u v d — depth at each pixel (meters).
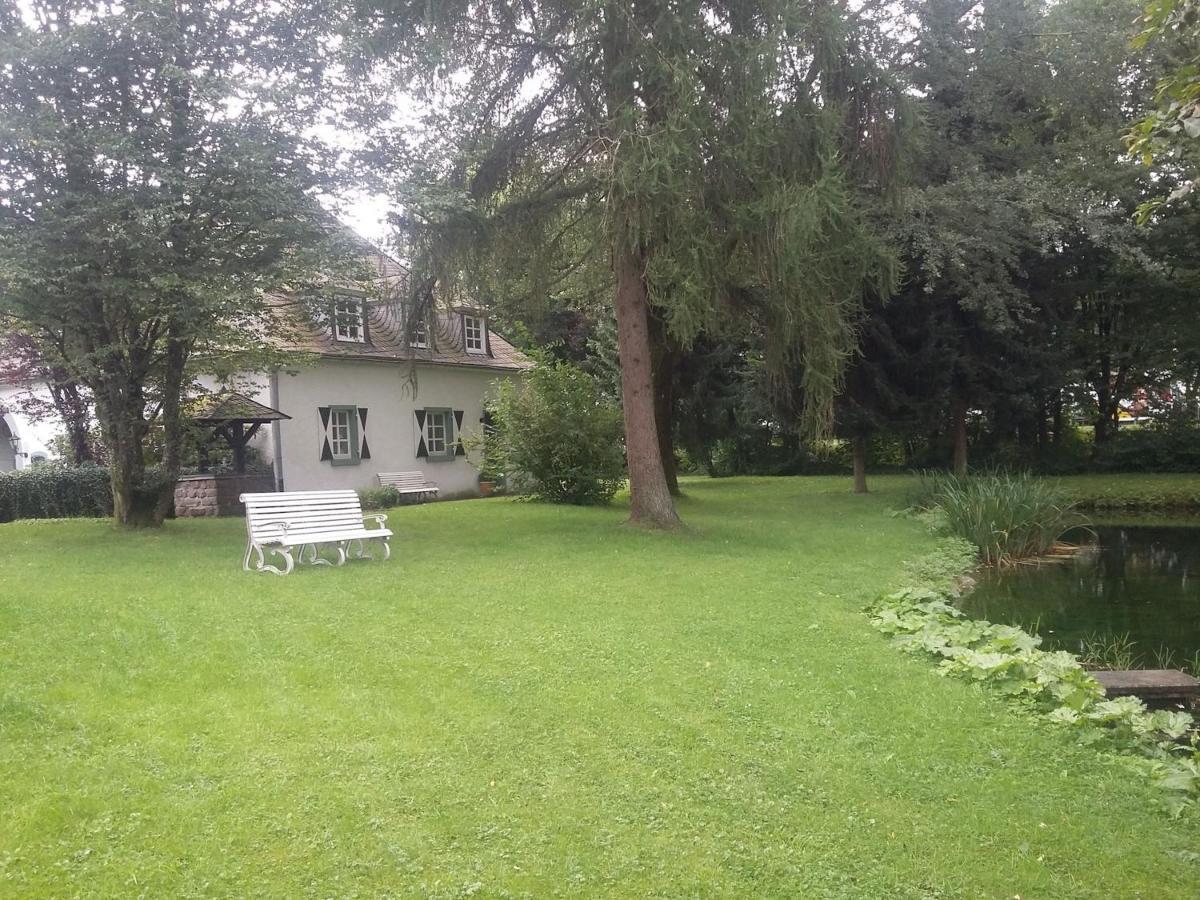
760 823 4.03
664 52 11.68
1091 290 23.83
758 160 12.16
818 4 12.17
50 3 11.68
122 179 11.52
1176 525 19.00
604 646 6.72
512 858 3.65
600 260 15.28
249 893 3.33
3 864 3.41
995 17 20.12
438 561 10.49
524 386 20.19
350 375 22.59
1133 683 6.91
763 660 6.59
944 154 19.58
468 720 5.08
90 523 14.87
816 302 12.58
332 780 4.24
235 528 14.12
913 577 10.85
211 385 20.12
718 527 14.62
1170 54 18.27
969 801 4.34
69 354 13.19
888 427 20.83
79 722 4.74
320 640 6.58
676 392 26.52
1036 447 28.19
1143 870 3.74
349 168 12.75
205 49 11.97
